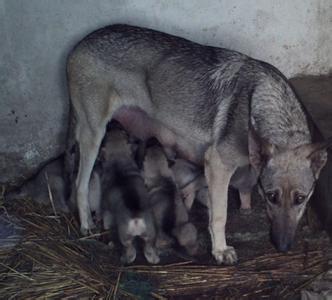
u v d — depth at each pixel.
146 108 1.89
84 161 1.92
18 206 2.00
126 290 1.66
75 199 1.95
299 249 1.78
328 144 1.51
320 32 2.14
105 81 1.87
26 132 2.11
